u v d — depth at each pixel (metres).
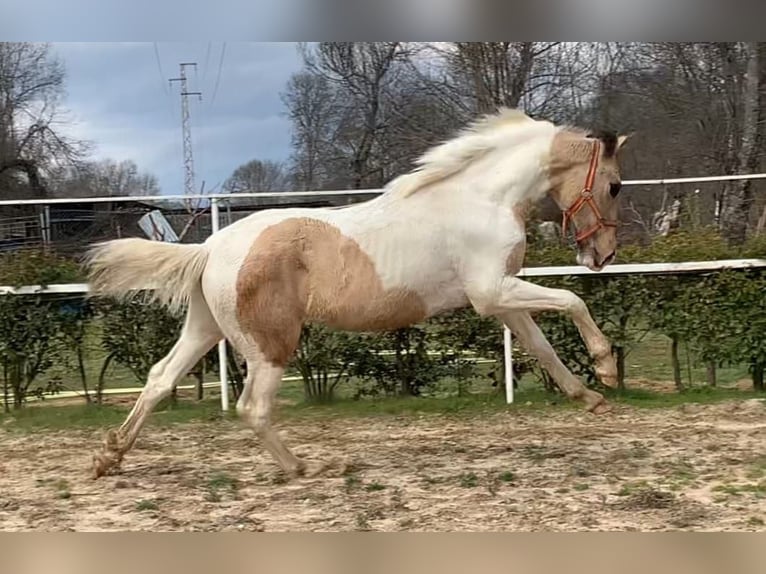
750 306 7.90
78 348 8.06
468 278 5.24
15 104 22.42
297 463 5.29
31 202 7.54
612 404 7.59
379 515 4.47
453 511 4.50
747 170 11.15
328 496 4.88
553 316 7.88
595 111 13.88
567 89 13.91
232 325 5.06
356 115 16.20
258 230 5.10
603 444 6.07
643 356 10.43
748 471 5.14
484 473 5.32
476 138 5.38
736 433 6.28
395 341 8.01
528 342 5.54
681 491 4.78
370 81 15.52
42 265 7.91
